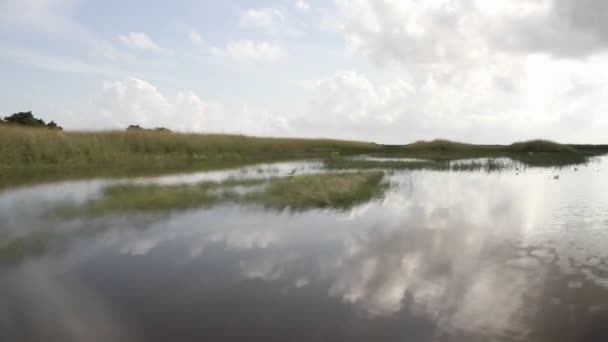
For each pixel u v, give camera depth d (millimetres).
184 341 3645
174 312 4234
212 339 3676
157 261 5930
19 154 20688
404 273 5395
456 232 7645
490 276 5250
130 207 10023
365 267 5656
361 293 4723
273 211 9727
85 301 4520
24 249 6523
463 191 13320
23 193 12086
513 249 6496
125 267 5668
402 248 6598
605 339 3639
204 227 8102
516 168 22906
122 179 15648
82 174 17375
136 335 3766
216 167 21609
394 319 4043
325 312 4207
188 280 5148
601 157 34594
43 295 4707
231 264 5797
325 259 6016
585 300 4473
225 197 11422
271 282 5090
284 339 3666
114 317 4129
